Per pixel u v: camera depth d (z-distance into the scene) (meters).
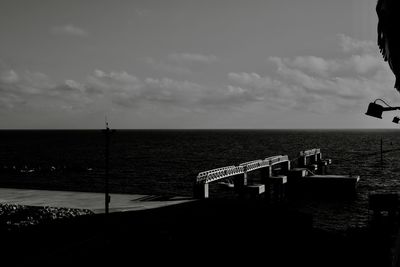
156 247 20.59
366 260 21.36
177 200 32.97
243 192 42.47
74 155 125.44
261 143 195.25
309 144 185.50
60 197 36.34
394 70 9.63
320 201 50.06
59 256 17.34
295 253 22.19
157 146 174.12
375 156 116.62
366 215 42.06
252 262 20.17
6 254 19.59
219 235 23.16
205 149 151.62
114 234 20.52
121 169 87.50
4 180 70.00
